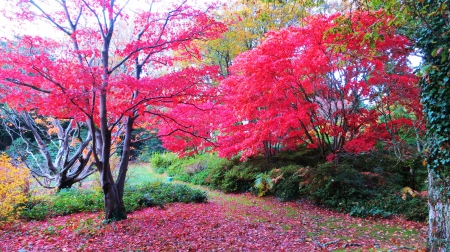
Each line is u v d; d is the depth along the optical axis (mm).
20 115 12516
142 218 8062
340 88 9547
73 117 7426
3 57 6320
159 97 6859
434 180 4543
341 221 8375
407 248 5555
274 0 9172
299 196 11195
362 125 10234
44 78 6344
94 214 8945
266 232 7102
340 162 11141
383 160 11195
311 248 5922
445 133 4332
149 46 7270
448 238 4266
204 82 7559
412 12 4426
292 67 8789
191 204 10836
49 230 6930
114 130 11305
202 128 9891
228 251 5754
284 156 14109
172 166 20344
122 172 8219
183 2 7461
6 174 7902
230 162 15164
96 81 6148
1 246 5926
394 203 8578
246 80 9117
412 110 8633
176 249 5773
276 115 10047
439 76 4359
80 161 12781
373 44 4773
